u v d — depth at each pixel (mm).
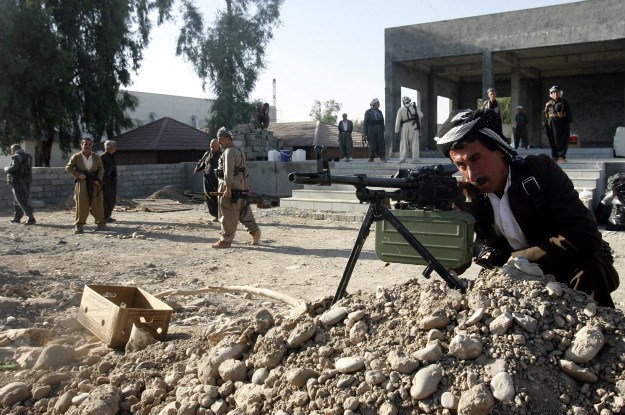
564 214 2850
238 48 35219
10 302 5832
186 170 22781
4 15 25000
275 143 24750
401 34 21922
